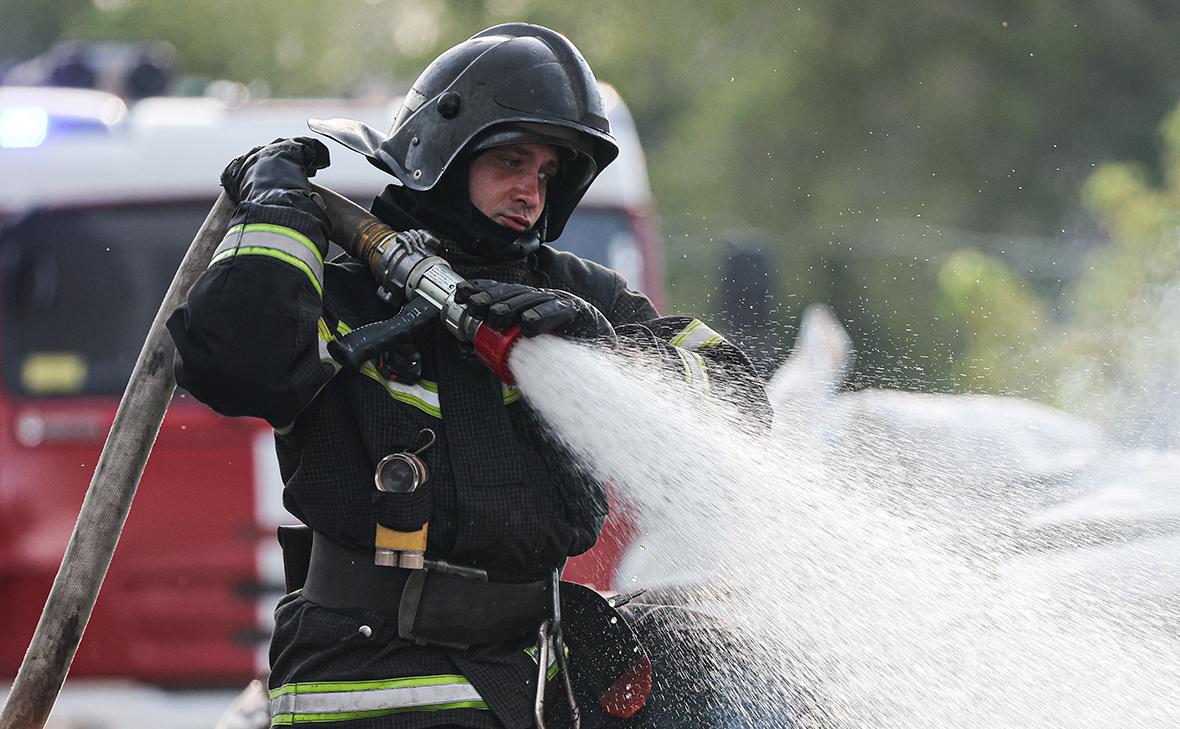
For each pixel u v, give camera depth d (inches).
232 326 378.9
